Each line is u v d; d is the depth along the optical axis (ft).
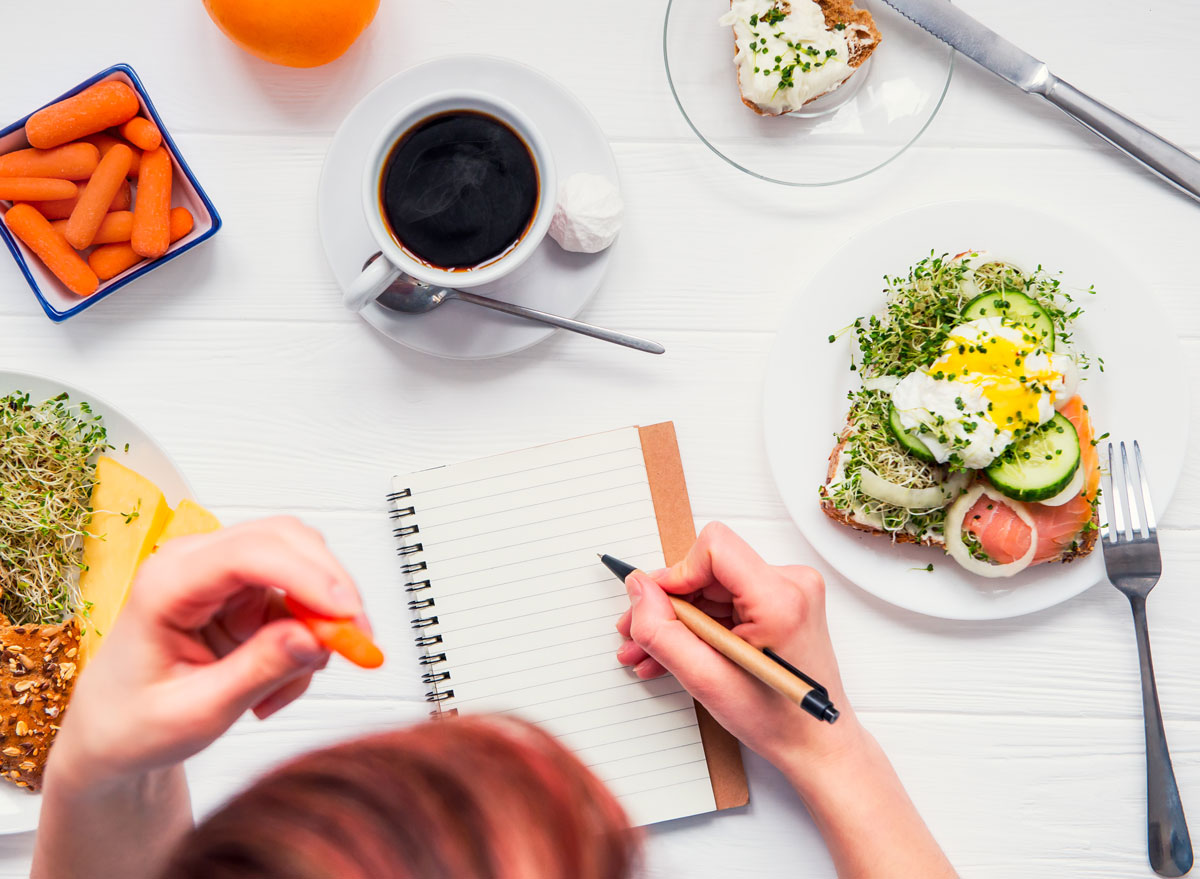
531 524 3.49
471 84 3.37
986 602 3.38
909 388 3.25
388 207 3.15
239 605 1.91
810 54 3.33
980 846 3.60
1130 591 3.41
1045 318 3.29
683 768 3.49
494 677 3.48
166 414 3.59
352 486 3.61
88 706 1.76
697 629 2.89
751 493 3.61
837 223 3.61
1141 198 3.61
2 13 3.52
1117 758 3.58
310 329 3.59
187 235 3.43
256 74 3.56
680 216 3.61
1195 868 3.56
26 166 3.23
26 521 3.25
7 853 3.44
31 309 3.56
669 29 3.52
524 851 1.04
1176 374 3.38
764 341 3.61
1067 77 3.61
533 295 3.45
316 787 1.06
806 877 3.54
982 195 3.62
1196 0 3.57
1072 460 3.21
